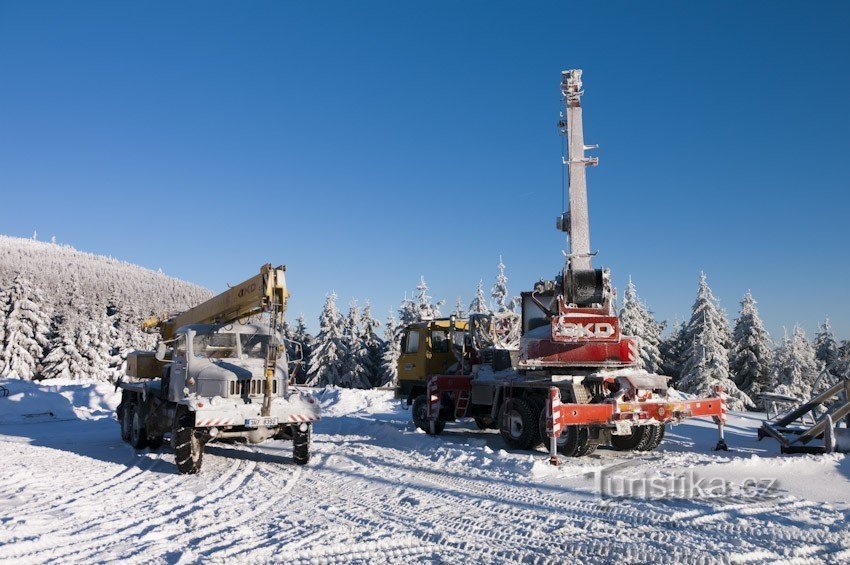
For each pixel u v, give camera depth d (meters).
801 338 46.34
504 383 13.26
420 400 15.88
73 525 7.09
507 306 40.72
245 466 11.24
